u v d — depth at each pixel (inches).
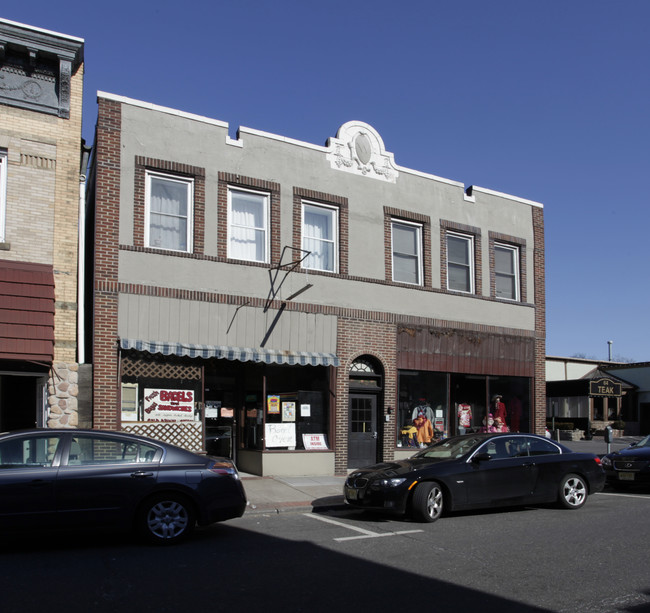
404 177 684.7
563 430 1330.0
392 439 640.4
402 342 658.2
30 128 500.7
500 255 761.6
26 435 309.6
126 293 517.0
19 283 468.8
